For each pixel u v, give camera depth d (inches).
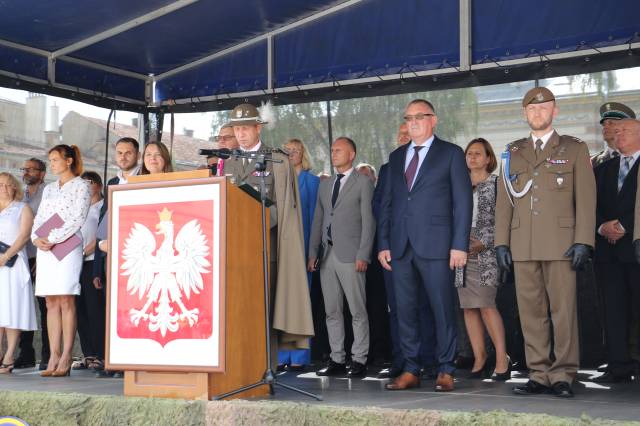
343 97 270.8
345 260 230.4
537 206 179.6
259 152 168.2
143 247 160.2
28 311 247.1
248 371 165.3
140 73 301.4
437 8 251.8
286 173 187.3
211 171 165.9
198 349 153.9
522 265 181.0
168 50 283.1
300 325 181.3
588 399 167.8
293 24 274.4
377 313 262.7
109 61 289.0
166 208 159.2
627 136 203.6
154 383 158.7
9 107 280.5
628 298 209.3
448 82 252.7
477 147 223.3
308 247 240.4
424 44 254.2
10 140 280.5
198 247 155.7
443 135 271.4
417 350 192.7
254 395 167.8
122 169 232.4
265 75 282.0
